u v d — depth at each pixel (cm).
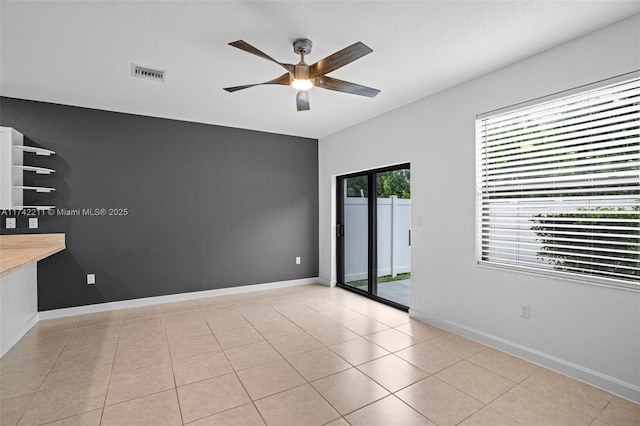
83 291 390
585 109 236
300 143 543
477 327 308
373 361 269
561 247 251
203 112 411
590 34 230
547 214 260
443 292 339
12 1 193
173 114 419
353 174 499
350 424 192
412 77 305
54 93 343
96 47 248
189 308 412
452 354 281
